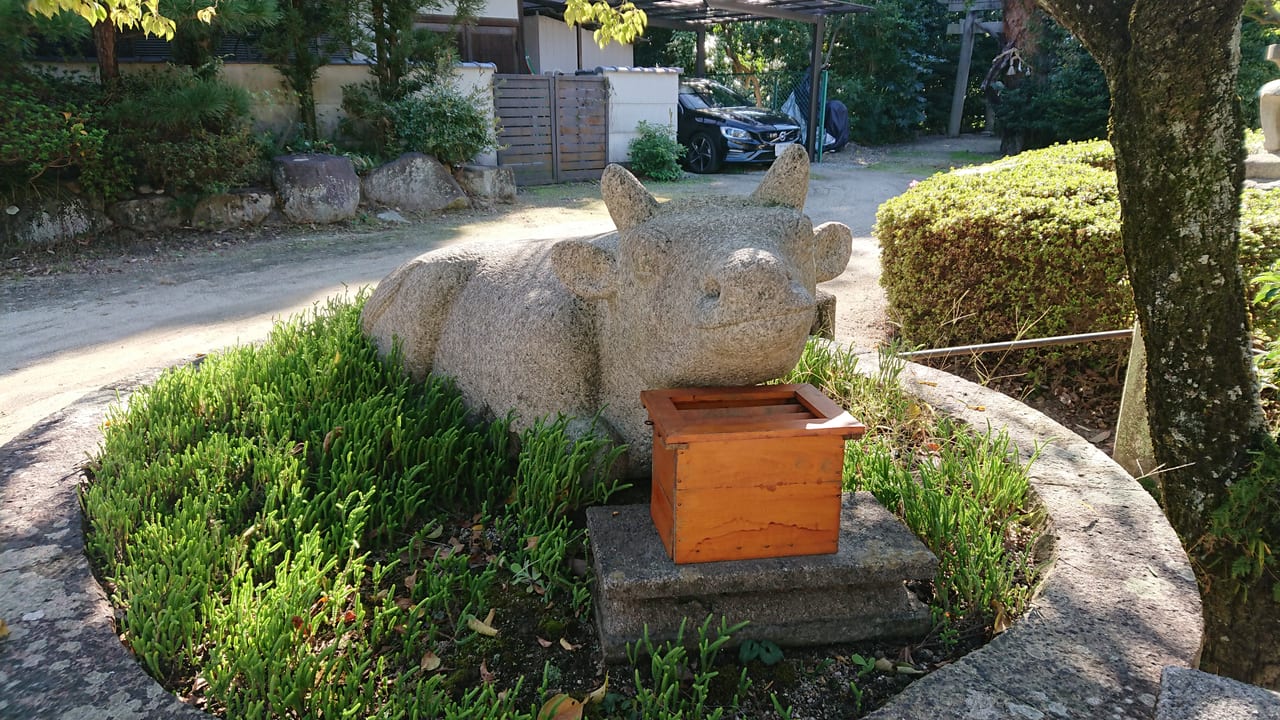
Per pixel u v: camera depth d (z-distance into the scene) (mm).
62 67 9430
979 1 21906
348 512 2408
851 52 20891
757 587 1999
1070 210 4934
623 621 1979
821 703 1872
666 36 22219
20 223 8445
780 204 2344
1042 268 4984
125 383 3490
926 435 3084
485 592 2188
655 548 2082
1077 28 2982
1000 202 5250
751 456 1939
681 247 2104
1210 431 3070
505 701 1800
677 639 1953
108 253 8680
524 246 3141
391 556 2330
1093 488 2586
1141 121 2838
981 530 2305
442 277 3092
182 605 1960
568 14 4883
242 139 9539
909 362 3779
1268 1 3195
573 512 2510
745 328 1885
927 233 5418
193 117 8844
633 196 2266
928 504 2387
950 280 5391
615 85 14664
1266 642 3166
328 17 10648
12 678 1729
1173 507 3281
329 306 4180
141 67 9930
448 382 3020
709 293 1971
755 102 21781
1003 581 2166
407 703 1751
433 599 2072
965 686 1716
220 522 2293
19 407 4859
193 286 7648
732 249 1979
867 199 12656
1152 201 2912
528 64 16484
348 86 11383
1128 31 2852
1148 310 3082
